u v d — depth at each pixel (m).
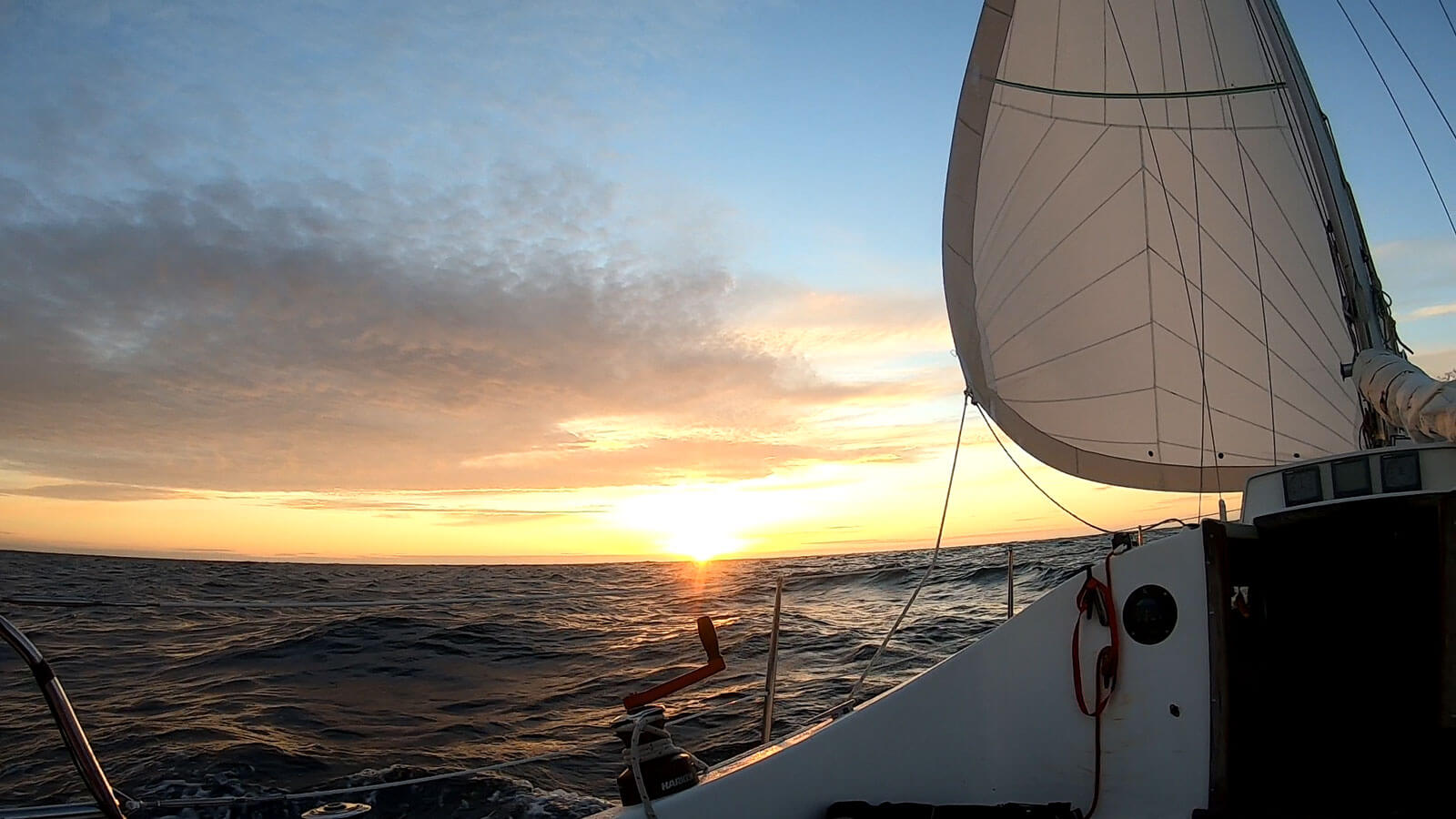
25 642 2.10
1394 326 4.57
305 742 8.09
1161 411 5.71
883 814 2.78
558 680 11.29
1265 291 5.48
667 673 11.39
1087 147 5.58
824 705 8.79
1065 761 2.93
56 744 7.85
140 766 7.24
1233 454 5.68
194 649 13.30
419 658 12.80
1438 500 2.73
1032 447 5.83
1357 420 5.50
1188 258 5.57
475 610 18.64
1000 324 5.72
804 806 2.91
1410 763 3.02
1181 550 2.89
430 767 7.25
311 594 21.92
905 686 3.10
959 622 14.52
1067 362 5.73
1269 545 3.29
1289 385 5.54
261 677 11.31
